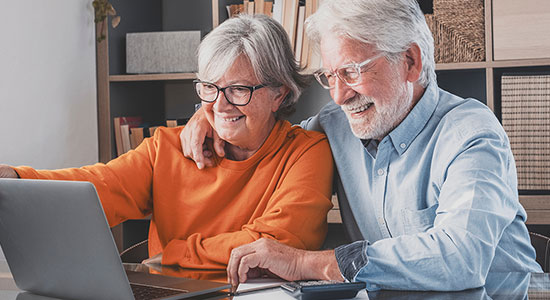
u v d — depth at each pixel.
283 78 1.45
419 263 1.02
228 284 1.07
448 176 1.23
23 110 2.26
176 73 2.64
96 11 2.62
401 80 1.34
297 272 1.09
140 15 2.88
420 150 1.39
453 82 2.70
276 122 1.53
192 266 1.31
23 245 1.03
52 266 1.00
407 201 1.40
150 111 3.00
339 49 1.31
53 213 0.94
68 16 2.48
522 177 2.35
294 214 1.34
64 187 0.91
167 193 1.51
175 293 1.01
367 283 1.04
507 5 2.33
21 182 0.96
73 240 0.94
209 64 1.38
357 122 1.39
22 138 2.25
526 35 2.32
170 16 3.01
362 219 1.50
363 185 1.49
